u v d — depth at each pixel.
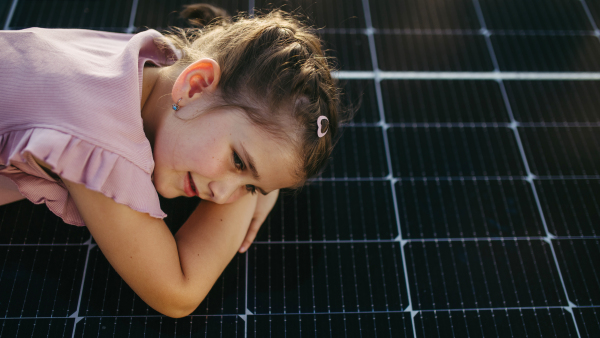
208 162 1.90
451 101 3.45
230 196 2.10
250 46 1.97
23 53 1.96
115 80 1.88
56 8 3.64
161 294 2.05
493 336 2.46
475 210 2.93
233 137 1.88
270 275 2.56
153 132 2.12
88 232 2.61
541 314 2.55
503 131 3.31
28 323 2.27
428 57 3.72
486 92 3.53
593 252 2.79
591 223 2.91
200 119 1.92
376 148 3.16
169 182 2.13
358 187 2.98
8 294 2.35
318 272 2.61
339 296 2.53
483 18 4.05
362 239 2.76
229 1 3.88
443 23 3.97
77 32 2.43
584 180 3.10
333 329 2.42
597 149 3.25
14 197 2.52
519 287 2.64
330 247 2.71
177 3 3.82
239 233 2.43
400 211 2.89
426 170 3.08
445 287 2.61
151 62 2.29
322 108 2.02
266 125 1.87
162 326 2.33
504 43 3.88
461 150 3.19
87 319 2.31
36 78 1.86
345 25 3.88
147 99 2.19
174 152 1.97
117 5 3.73
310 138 1.95
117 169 1.84
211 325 2.36
